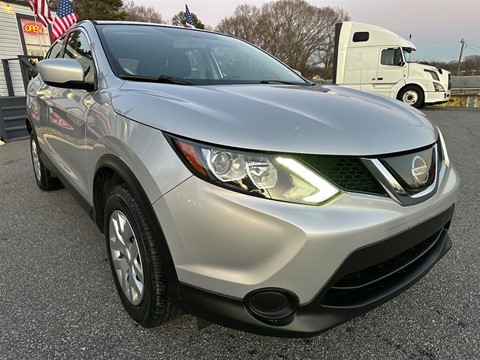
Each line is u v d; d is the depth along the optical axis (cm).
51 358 182
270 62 320
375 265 170
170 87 204
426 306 222
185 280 159
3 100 765
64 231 324
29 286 242
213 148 150
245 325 153
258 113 168
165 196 156
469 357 184
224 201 145
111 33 271
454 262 269
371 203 155
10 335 197
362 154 156
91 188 233
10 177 498
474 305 223
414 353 187
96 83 234
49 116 310
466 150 642
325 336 199
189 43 293
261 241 144
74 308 220
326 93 229
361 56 1420
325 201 149
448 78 1403
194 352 187
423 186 175
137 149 170
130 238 193
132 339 195
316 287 150
